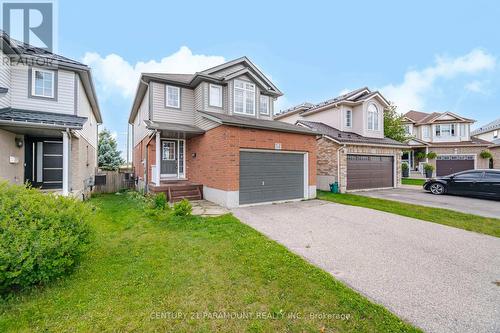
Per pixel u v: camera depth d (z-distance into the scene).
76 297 3.00
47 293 3.07
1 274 2.83
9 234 2.96
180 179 12.27
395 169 15.92
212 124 9.88
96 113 15.23
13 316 2.65
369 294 3.22
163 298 3.01
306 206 9.30
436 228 6.40
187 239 5.19
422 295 3.21
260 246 4.81
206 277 3.55
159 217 6.84
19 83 9.34
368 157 14.84
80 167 10.88
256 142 9.55
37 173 10.52
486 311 2.87
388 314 2.75
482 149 21.55
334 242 5.25
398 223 6.85
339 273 3.83
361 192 13.55
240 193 9.19
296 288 3.28
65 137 8.70
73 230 3.61
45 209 3.37
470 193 11.47
